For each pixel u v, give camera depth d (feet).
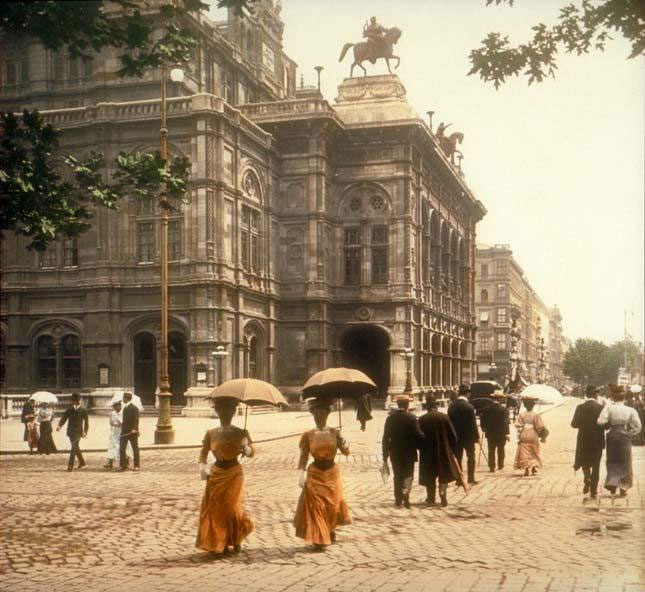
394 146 208.23
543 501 55.26
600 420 54.95
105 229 175.11
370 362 222.69
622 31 40.47
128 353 174.81
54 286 178.29
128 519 49.52
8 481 67.36
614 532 44.24
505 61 42.39
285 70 269.64
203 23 200.03
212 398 40.11
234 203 178.70
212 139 171.73
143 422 147.13
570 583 33.19
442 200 251.60
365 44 224.33
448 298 256.93
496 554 38.86
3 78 201.46
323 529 39.73
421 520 48.32
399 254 206.90
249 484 65.21
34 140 44.32
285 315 203.72
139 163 46.83
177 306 172.04
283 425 140.46
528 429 69.97
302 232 203.92
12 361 179.01
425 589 32.55
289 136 204.13
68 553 40.22
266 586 33.30
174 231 173.58
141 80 192.44
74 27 31.14
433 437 53.67
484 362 438.40
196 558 38.73
